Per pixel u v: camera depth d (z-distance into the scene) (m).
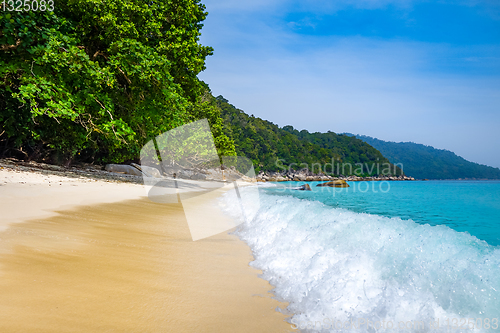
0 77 11.30
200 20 18.36
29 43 9.52
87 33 12.75
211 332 1.95
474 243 3.06
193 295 2.55
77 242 3.83
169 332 1.91
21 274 2.58
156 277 2.90
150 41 14.48
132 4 12.87
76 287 2.45
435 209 14.62
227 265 3.48
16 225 4.29
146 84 12.62
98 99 11.83
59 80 10.86
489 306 1.93
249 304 2.43
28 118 14.17
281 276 3.09
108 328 1.88
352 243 3.34
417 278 2.32
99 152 24.02
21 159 18.05
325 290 2.46
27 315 1.92
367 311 2.11
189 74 16.92
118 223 5.48
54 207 6.30
